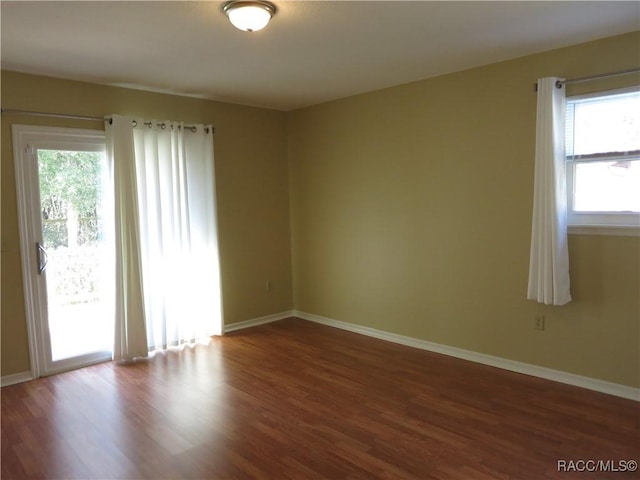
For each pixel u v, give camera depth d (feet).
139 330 13.55
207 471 7.89
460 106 12.69
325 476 7.69
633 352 10.25
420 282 14.12
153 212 14.11
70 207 12.81
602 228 10.43
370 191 15.23
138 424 9.61
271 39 9.77
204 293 15.43
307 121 17.06
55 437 9.14
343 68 12.13
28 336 12.15
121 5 7.89
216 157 15.83
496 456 8.19
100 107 13.19
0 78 11.49
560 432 8.95
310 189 17.26
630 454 8.17
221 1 7.81
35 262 12.21
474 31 9.60
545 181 10.65
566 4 8.32
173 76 12.52
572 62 10.61
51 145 12.35
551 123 10.46
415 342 14.43
